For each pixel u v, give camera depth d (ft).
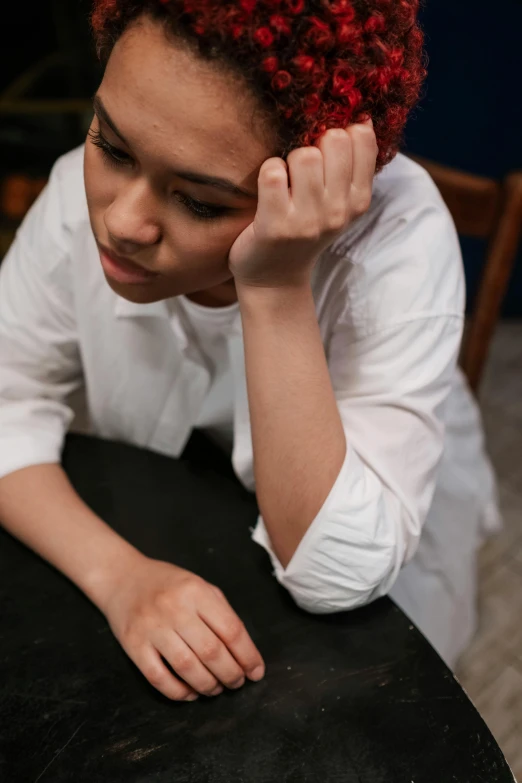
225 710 1.72
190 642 1.75
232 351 2.29
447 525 3.41
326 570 1.85
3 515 2.14
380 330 2.02
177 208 1.51
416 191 2.13
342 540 1.82
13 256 2.51
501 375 6.88
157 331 2.44
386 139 1.61
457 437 3.40
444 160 6.93
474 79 6.44
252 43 1.26
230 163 1.40
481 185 3.03
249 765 1.60
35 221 2.45
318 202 1.50
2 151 7.49
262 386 1.82
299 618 1.95
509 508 5.41
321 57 1.34
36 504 2.12
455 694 1.75
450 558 3.50
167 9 1.26
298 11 1.27
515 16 6.09
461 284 2.14
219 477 2.40
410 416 2.01
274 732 1.67
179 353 2.49
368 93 1.46
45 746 1.62
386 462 1.97
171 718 1.70
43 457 2.25
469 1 6.05
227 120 1.34
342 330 2.13
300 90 1.34
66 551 2.02
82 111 7.18
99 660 1.82
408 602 3.31
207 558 2.10
